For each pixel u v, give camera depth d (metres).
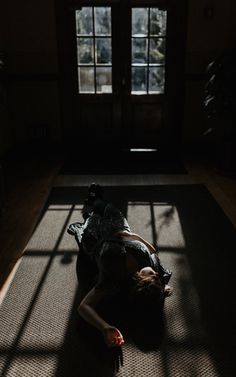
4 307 1.91
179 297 1.97
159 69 4.43
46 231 2.69
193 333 1.73
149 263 1.82
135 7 4.19
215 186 3.52
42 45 4.34
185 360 1.58
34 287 2.06
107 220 2.13
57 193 3.40
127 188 3.49
